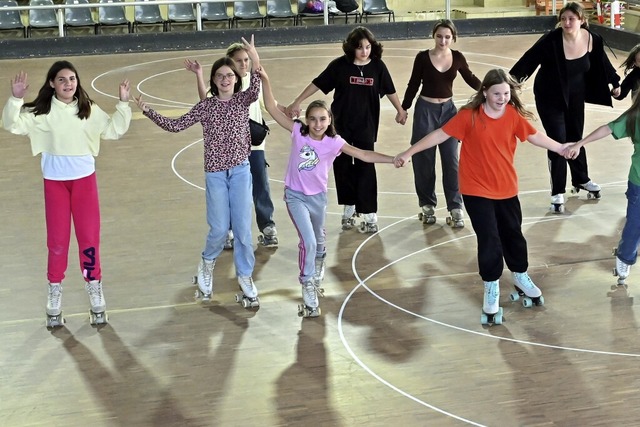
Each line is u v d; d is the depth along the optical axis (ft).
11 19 68.39
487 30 70.79
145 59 63.93
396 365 20.90
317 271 25.00
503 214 22.98
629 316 23.16
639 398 19.26
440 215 31.22
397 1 77.56
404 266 26.73
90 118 22.44
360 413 18.93
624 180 34.45
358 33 27.66
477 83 29.78
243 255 24.02
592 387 19.75
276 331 22.75
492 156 22.33
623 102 47.42
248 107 23.52
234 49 26.53
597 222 30.04
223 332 22.77
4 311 24.20
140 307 24.30
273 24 71.82
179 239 29.19
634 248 24.62
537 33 71.05
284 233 29.63
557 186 30.83
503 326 22.75
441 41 29.12
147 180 35.68
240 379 20.43
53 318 23.18
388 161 23.12
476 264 26.81
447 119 29.71
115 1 69.31
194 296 24.95
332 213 31.60
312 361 21.17
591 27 65.77
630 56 29.84
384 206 32.32
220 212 23.54
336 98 28.40
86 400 19.72
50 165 22.48
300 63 60.70
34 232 29.99
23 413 19.27
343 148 23.25
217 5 70.85
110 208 32.30
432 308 23.86
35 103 22.29
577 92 30.50
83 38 65.46
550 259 26.96
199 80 24.82
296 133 23.34
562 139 30.81
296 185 23.44
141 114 47.29
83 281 26.00
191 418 18.90
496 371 20.51
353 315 23.54
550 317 23.20
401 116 29.14
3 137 42.37
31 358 21.65
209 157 23.36
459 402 19.27
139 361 21.38
